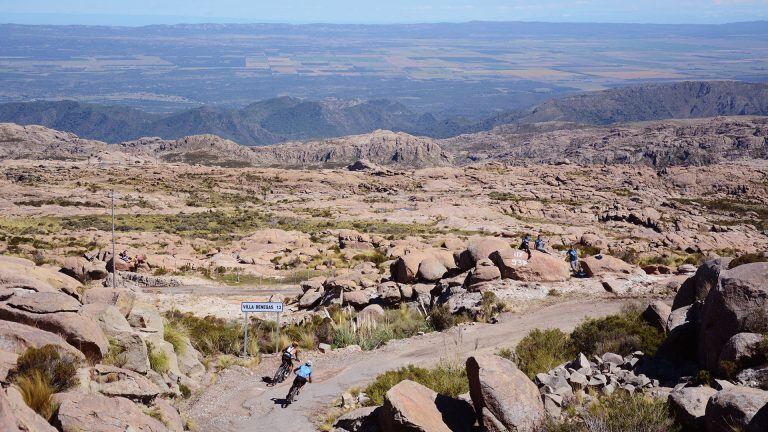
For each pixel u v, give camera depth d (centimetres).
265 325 2817
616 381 1482
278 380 1980
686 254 5412
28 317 1427
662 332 1803
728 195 14475
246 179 14050
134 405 1211
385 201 11188
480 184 13875
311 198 11869
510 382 1252
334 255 5478
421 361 2061
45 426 1018
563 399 1343
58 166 15712
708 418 1071
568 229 7869
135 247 5747
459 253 3381
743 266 1413
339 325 2667
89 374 1324
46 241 5928
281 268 4984
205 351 2328
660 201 12031
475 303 2775
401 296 3169
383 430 1303
